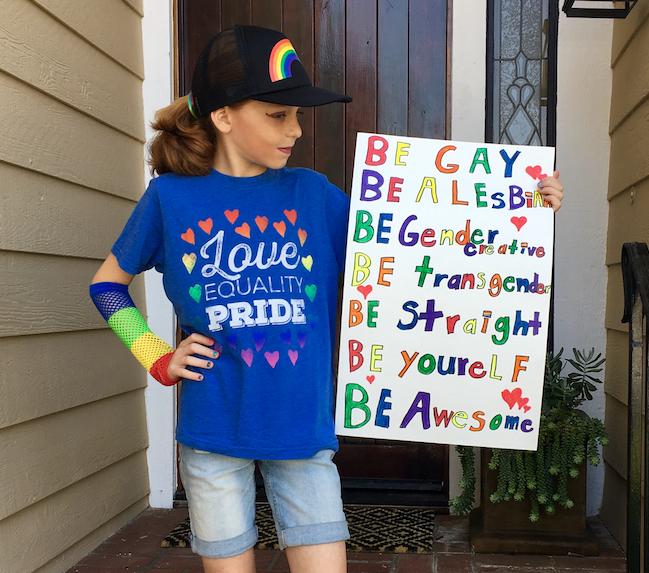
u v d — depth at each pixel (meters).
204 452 1.28
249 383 1.25
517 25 2.56
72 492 2.28
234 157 1.34
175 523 2.68
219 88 1.25
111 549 2.41
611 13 2.32
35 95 2.09
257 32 1.28
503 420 1.50
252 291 1.27
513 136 2.59
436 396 1.51
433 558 2.28
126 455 2.68
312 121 2.90
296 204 1.37
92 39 2.45
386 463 2.88
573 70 2.68
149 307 2.87
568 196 2.71
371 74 2.86
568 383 2.36
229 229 1.29
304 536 1.27
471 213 1.55
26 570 1.99
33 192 2.08
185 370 1.29
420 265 1.52
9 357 1.93
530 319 1.52
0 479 1.87
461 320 1.52
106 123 2.57
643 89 2.21
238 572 1.27
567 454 2.23
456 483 2.76
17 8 1.99
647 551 1.53
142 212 1.33
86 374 2.37
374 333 1.51
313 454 1.27
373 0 2.84
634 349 1.62
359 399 1.51
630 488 1.62
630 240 2.36
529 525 2.33
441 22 2.81
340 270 1.61
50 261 2.17
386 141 1.58
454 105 2.75
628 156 2.39
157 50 2.88
